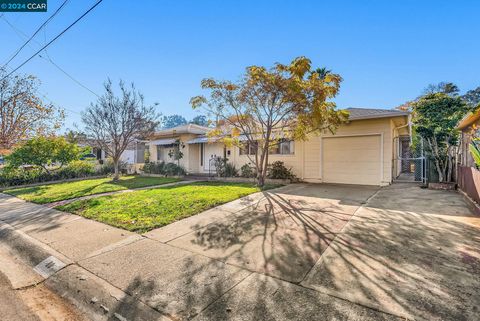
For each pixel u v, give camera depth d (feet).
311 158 38.99
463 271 9.48
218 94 30.50
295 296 8.23
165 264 11.11
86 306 8.83
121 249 13.05
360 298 7.95
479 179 18.84
